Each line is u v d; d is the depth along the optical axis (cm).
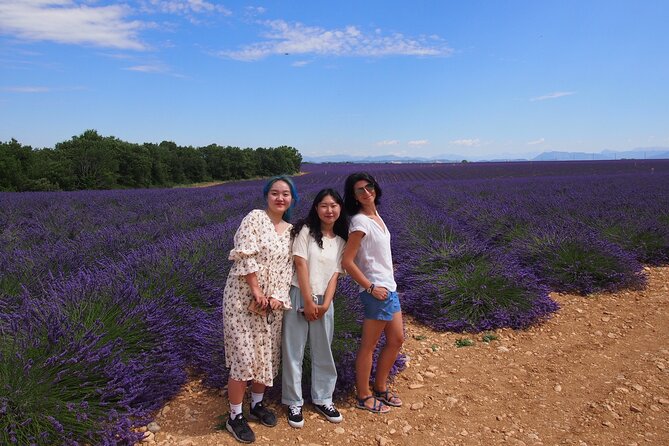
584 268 550
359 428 264
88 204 1342
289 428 262
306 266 260
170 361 311
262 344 254
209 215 970
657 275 591
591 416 270
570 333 412
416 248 658
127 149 4878
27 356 253
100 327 295
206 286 429
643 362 340
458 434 257
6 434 217
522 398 298
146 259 451
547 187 1833
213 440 249
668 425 257
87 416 239
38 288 392
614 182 1972
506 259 549
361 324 365
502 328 432
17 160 3428
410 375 338
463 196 1517
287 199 262
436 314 458
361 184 274
